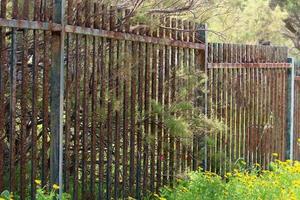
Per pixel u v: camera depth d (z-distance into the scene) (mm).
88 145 8234
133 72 8469
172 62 9359
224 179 10531
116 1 8273
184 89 9305
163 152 9211
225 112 10906
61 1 7078
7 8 7445
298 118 14172
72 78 7656
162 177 9266
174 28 9102
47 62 7047
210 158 10273
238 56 11328
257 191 8906
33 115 6941
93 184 7883
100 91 7922
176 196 8664
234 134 11344
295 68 13977
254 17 19984
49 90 7492
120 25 8086
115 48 8266
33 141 6961
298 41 27922
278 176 10188
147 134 8797
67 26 7184
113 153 8641
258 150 12281
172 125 8883
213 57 10492
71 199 7930
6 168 7910
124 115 8359
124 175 8422
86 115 7672
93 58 7734
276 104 12969
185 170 9680
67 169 7438
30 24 6707
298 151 14273
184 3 9289
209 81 10320
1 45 6469
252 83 11906
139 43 8578
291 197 8656
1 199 6152
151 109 8820
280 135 13242
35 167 7000
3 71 6523
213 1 10102
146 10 8305
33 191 6984
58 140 7180
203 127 9773
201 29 9727
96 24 7715
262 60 12242
